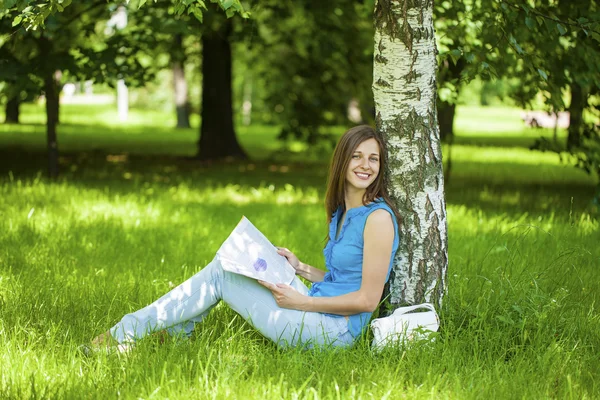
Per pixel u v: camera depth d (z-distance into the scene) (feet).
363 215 12.98
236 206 32.48
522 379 11.75
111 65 36.73
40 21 15.03
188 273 19.11
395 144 14.16
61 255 20.61
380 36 14.11
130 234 23.95
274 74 59.41
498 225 26.96
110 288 16.94
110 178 42.50
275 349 13.35
